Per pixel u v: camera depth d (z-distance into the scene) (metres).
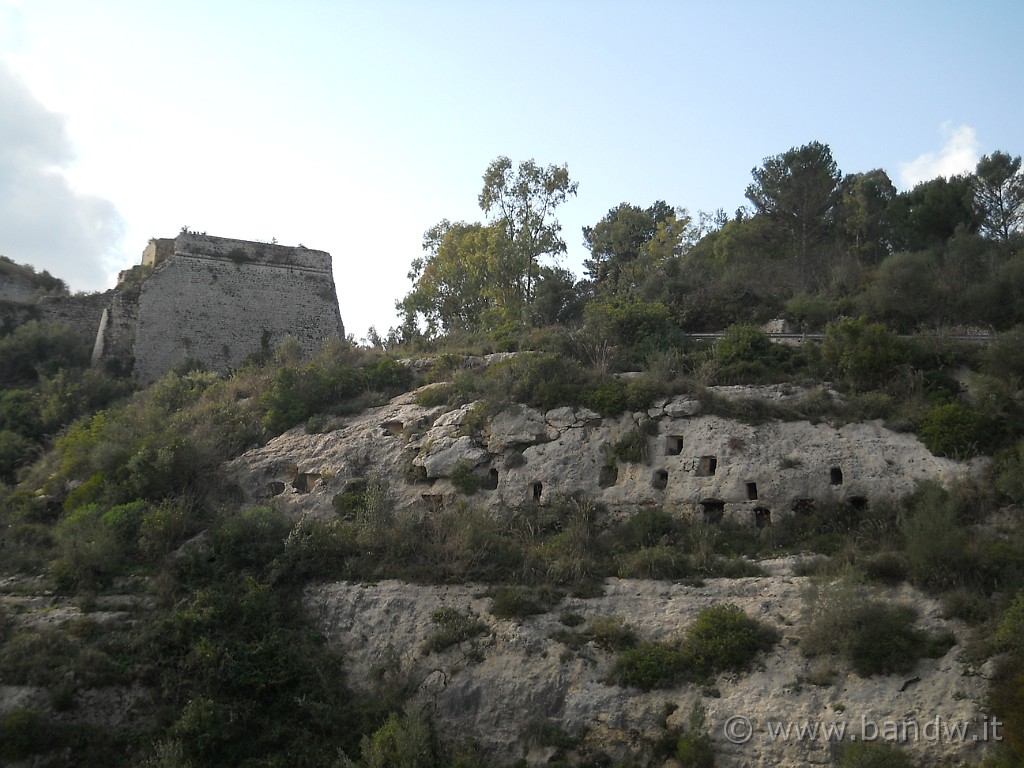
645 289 41.66
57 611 24.84
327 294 49.88
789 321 36.56
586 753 21.12
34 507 30.25
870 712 19.72
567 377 31.12
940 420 26.69
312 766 21.80
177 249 46.94
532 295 48.44
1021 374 28.31
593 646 22.95
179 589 25.52
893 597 22.14
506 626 23.75
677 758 20.36
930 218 48.75
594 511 27.69
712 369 30.75
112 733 22.25
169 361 45.06
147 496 29.44
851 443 27.03
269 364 40.25
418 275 54.47
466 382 32.22
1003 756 17.97
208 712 22.19
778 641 21.89
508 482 28.88
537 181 50.44
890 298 35.12
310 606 25.55
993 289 34.38
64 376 42.06
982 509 24.41
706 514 27.09
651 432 28.70
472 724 22.41
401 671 23.50
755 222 53.53
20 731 21.42
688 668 21.78
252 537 26.94
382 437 31.16
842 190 54.88
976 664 19.86
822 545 24.80
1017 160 51.72
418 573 25.58
